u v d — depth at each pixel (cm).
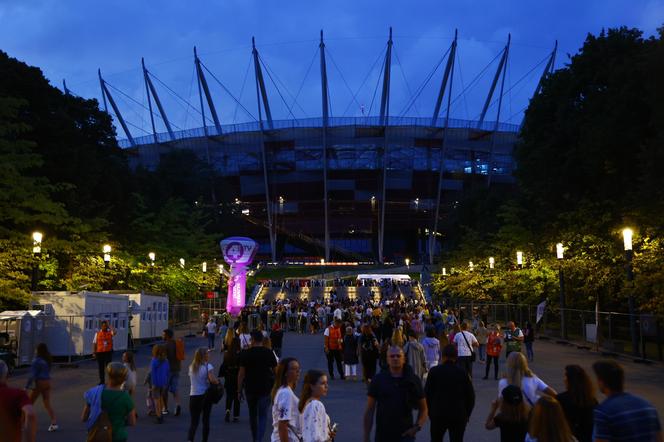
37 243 2636
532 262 4497
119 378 808
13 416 683
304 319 4888
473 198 8350
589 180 3872
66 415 1490
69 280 3809
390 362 765
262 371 1130
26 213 2873
